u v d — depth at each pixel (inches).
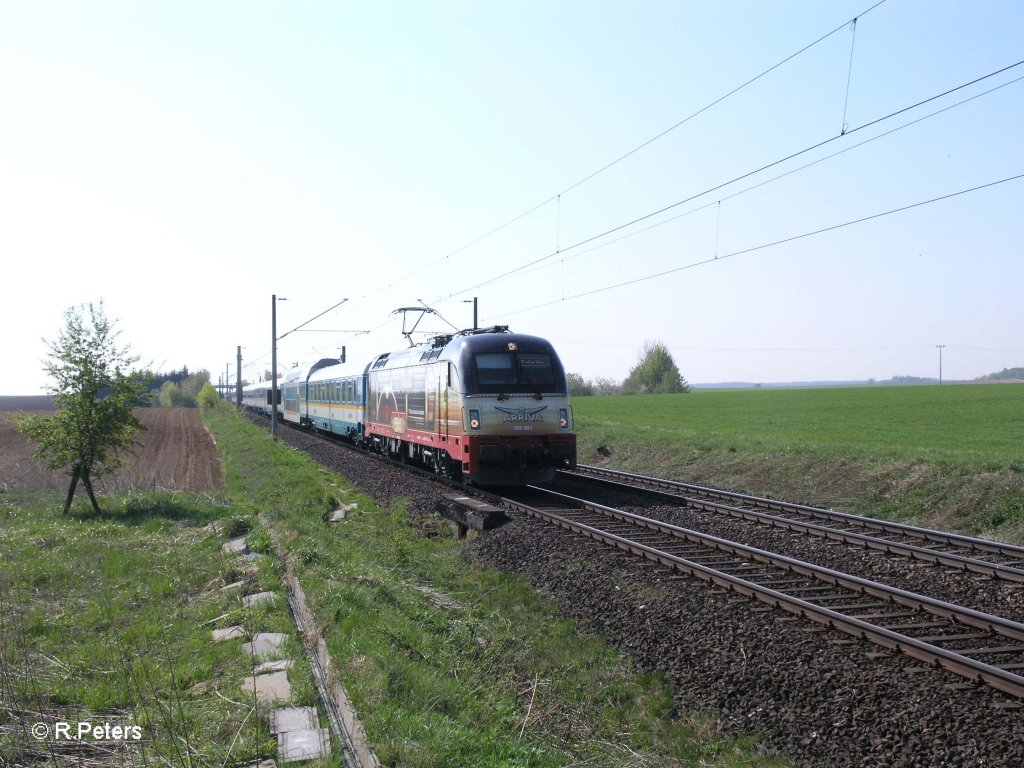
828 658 291.3
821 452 856.3
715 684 292.8
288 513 642.2
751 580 406.6
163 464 1227.9
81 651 296.2
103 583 400.2
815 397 2792.8
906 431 1293.1
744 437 1070.4
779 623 330.0
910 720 245.1
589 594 406.6
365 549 519.5
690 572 410.0
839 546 494.6
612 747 258.1
